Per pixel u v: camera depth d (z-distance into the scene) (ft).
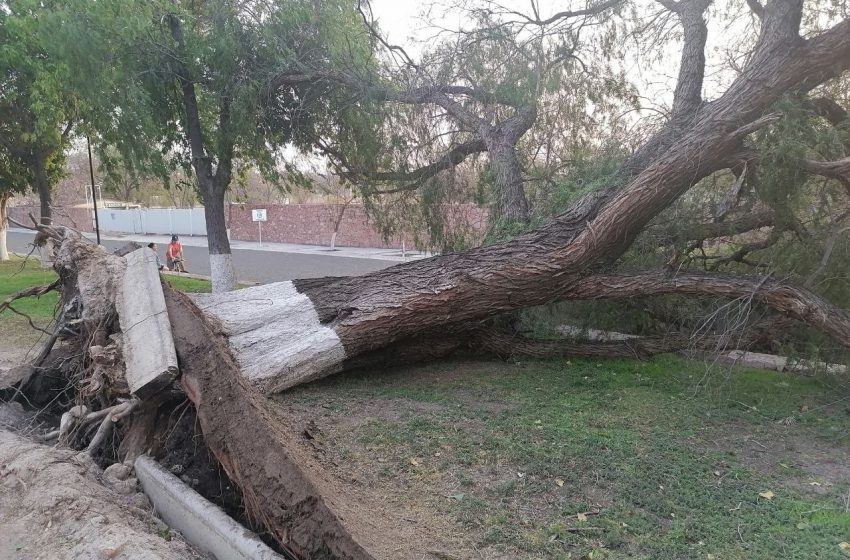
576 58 28.84
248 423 10.97
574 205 20.79
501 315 23.40
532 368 21.11
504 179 26.30
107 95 28.66
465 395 17.87
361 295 19.44
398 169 32.14
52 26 26.12
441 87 29.76
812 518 10.78
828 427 15.61
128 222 133.49
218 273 33.58
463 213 31.86
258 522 9.89
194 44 29.09
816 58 17.16
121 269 15.65
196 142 32.45
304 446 12.34
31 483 11.34
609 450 13.62
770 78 17.65
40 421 15.89
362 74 29.86
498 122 28.91
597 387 18.71
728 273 19.65
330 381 19.17
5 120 46.68
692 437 14.75
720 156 18.37
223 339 17.25
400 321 19.04
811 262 19.12
